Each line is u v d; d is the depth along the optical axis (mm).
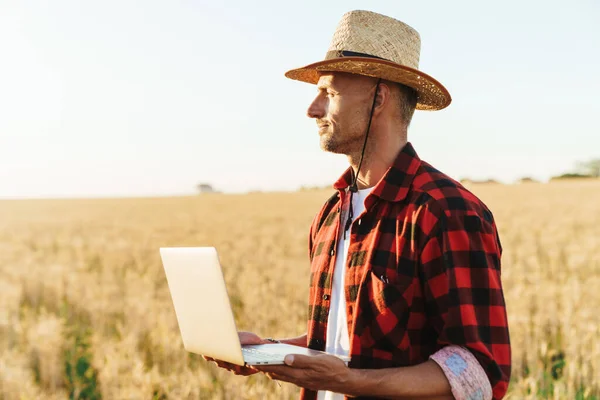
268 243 19703
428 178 2223
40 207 58844
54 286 11438
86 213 47438
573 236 19609
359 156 2410
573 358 6133
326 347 2398
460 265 2066
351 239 2318
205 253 2191
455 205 2127
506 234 20766
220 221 33969
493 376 2027
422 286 2137
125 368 6023
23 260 15219
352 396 2146
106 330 8719
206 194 71438
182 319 2420
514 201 40438
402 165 2277
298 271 11953
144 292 9875
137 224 33188
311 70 2686
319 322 2451
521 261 12852
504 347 2062
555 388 5684
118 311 9344
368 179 2410
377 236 2236
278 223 31547
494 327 2061
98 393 6258
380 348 2178
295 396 5172
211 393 5422
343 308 2357
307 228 27062
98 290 10742
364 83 2365
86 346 8148
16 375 5980
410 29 2451
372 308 2201
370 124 2359
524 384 5703
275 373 2062
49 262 16234
